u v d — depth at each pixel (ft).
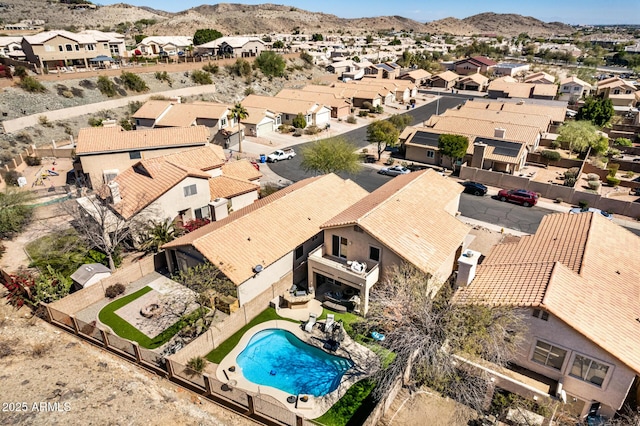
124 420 58.75
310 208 112.47
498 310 64.85
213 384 63.93
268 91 333.42
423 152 196.13
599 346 58.95
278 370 75.92
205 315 86.74
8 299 87.51
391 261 87.86
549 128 231.09
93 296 92.43
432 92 397.60
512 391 64.23
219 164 139.74
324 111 267.39
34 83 216.33
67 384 65.10
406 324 67.26
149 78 279.69
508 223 136.87
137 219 110.73
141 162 127.34
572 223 93.76
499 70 460.14
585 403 64.80
